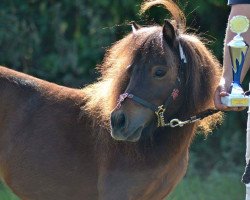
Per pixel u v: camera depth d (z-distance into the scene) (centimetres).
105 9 1167
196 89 629
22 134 695
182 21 666
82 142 677
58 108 695
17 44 1187
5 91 705
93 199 679
